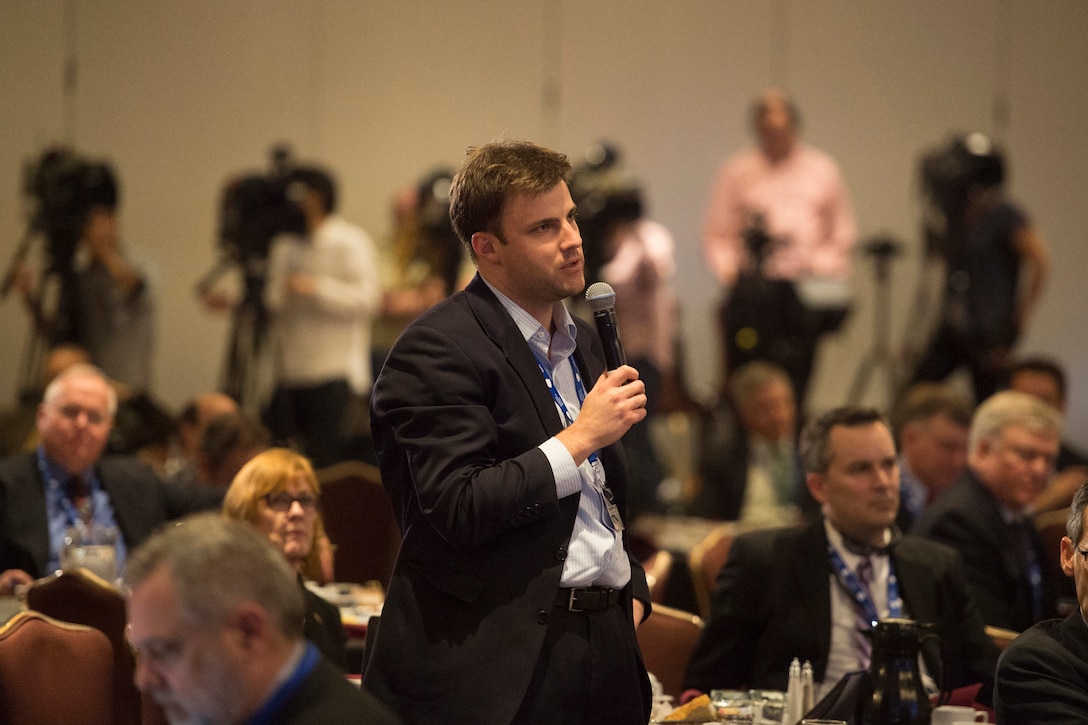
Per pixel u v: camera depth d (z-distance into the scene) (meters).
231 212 14.81
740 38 19.58
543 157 4.79
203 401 11.55
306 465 6.96
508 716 4.44
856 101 19.59
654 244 15.12
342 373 14.86
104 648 6.16
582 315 14.12
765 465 13.52
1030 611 7.82
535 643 4.52
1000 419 8.00
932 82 19.62
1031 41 19.58
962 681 6.67
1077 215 19.50
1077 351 19.38
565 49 19.36
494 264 4.82
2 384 16.97
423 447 4.52
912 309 19.38
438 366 4.61
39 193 14.68
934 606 6.67
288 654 3.35
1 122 17.62
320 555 7.12
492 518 4.41
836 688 5.28
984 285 15.34
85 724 6.00
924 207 17.33
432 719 4.53
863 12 19.59
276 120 18.66
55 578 6.71
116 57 18.11
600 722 4.71
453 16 19.16
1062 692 4.97
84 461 9.05
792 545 6.75
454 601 4.62
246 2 18.59
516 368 4.71
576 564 4.66
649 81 19.45
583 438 4.55
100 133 18.03
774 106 16.86
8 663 5.82
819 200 16.78
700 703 5.66
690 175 19.47
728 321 15.48
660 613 7.18
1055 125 19.59
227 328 18.19
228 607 3.24
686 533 12.09
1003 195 15.56
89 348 14.77
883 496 6.62
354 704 3.35
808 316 15.23
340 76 18.86
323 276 14.87
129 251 15.49
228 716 3.26
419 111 19.05
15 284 14.85
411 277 15.06
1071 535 5.18
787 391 13.56
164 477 9.55
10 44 17.70
